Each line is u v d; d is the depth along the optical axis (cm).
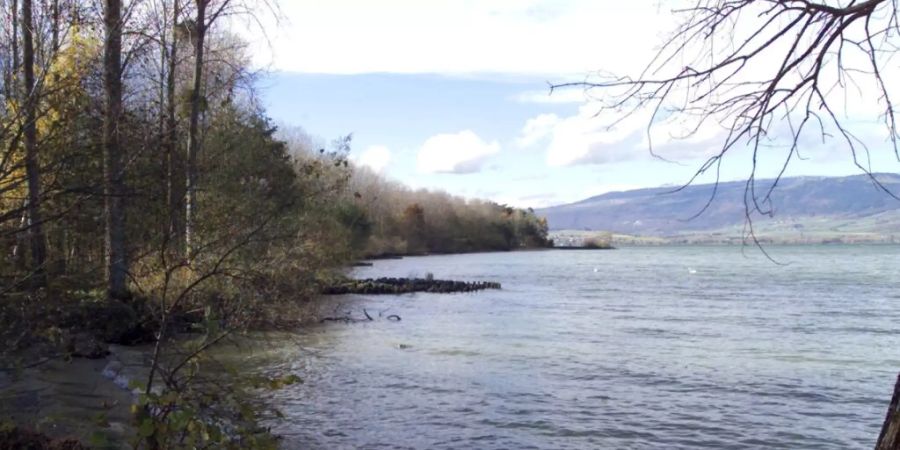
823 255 13650
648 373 1816
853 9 375
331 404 1353
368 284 4622
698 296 4684
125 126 644
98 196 626
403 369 1777
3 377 1152
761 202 418
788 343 2464
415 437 1161
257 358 1775
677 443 1174
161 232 694
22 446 695
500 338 2475
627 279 6606
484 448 1115
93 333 1419
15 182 622
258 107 2219
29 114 609
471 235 14175
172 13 892
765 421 1328
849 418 1366
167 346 640
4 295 629
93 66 701
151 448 542
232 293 744
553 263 10106
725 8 402
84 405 1059
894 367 1959
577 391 1562
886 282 6106
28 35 692
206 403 577
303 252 1409
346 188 2359
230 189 1123
